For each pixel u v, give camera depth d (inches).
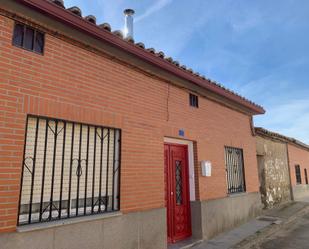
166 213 218.8
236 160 342.3
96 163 173.2
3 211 124.7
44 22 150.1
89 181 168.2
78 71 166.2
